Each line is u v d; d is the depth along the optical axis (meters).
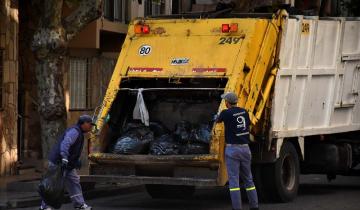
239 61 15.52
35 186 17.95
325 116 18.34
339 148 18.98
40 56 17.91
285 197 17.09
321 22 17.66
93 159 15.88
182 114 16.72
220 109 15.02
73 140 14.25
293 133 17.14
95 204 17.09
